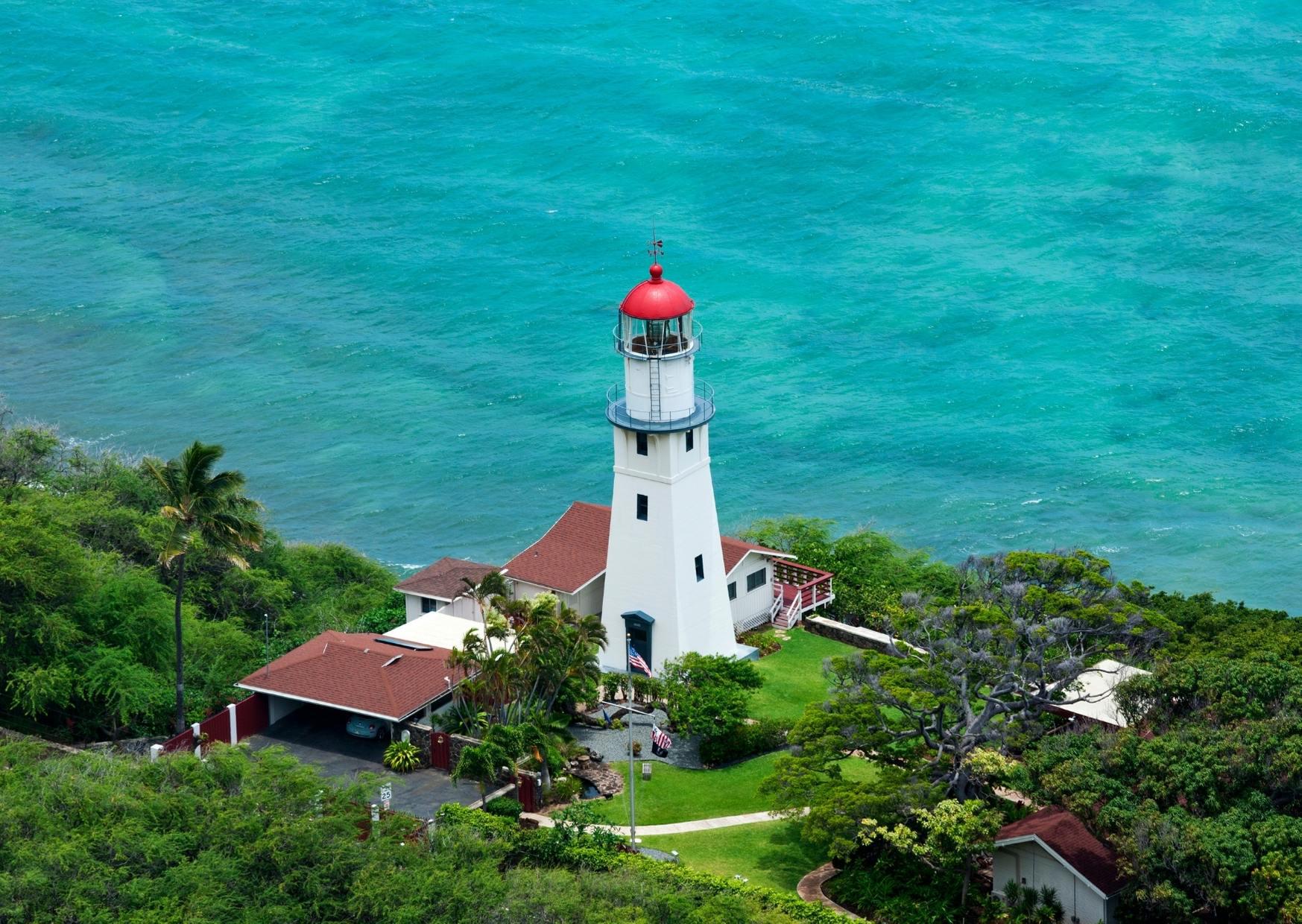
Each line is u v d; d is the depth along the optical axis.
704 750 122.44
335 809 99.19
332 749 121.00
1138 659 117.38
